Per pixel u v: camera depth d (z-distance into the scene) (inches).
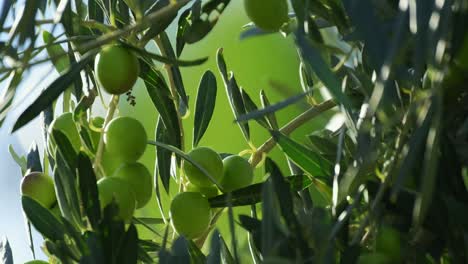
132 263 24.0
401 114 21.5
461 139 23.4
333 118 26.4
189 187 27.9
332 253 21.1
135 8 25.3
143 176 26.8
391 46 19.7
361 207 24.1
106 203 25.8
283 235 21.8
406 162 20.6
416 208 20.2
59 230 25.6
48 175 27.8
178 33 28.0
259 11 25.6
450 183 23.3
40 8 27.0
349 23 24.5
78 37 25.5
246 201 27.4
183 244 22.9
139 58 28.0
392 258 23.1
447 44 20.6
